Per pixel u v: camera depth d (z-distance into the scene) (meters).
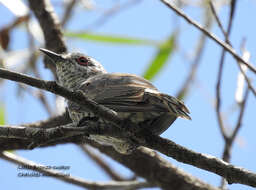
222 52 9.96
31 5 13.50
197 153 8.12
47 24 13.30
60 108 12.65
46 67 13.56
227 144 10.05
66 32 13.50
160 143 8.25
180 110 7.89
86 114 9.28
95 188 12.84
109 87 8.92
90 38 13.18
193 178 12.91
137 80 9.41
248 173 7.84
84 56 12.57
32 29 13.74
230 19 9.86
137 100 8.22
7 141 11.71
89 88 9.40
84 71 12.42
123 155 12.79
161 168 12.79
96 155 14.09
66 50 13.27
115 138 9.02
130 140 8.52
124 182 13.04
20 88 12.48
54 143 12.11
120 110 8.30
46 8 13.41
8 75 7.39
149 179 12.91
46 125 12.45
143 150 12.80
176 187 12.81
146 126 8.63
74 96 7.70
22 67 12.84
